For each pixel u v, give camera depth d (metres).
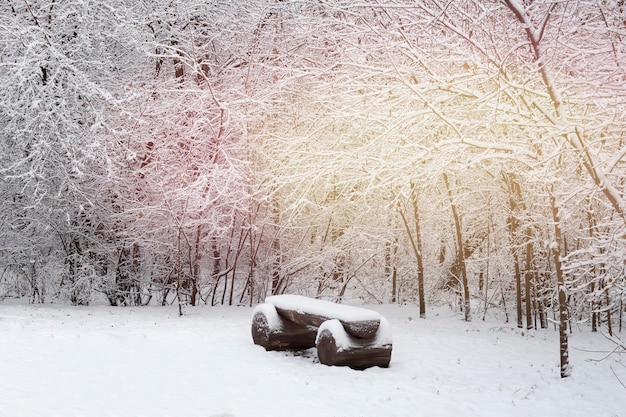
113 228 16.83
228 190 16.27
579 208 11.34
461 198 14.73
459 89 10.10
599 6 8.16
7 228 16.20
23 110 14.68
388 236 17.39
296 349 10.65
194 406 7.06
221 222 17.11
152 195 16.61
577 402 7.63
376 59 12.70
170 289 17.19
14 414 6.33
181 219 15.34
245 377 8.45
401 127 11.41
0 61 15.55
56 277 16.50
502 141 10.45
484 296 16.31
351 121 13.45
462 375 8.98
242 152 16.75
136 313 14.57
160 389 7.66
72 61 14.94
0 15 15.40
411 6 9.73
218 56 18.19
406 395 7.80
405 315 15.28
